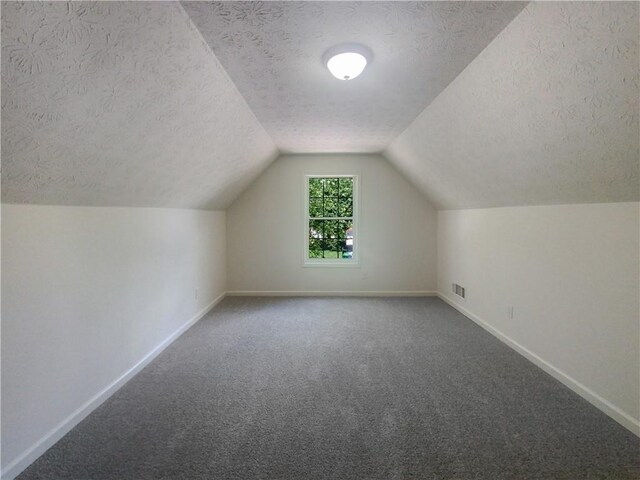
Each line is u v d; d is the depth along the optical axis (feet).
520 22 4.69
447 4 4.54
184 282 11.21
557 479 4.80
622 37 3.78
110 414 6.40
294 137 12.24
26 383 5.10
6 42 3.27
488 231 11.15
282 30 5.18
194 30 5.09
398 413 6.43
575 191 6.81
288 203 16.14
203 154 8.96
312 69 6.57
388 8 4.66
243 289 16.37
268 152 13.65
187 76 5.82
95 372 6.66
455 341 10.25
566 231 7.47
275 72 6.70
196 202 11.66
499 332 10.42
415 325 11.80
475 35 5.24
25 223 5.10
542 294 8.30
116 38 4.10
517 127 6.46
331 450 5.41
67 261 5.94
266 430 5.91
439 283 16.08
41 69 3.69
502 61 5.52
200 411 6.50
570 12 3.99
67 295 5.94
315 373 8.13
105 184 6.40
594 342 6.67
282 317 12.77
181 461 5.16
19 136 4.14
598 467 5.02
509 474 4.90
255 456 5.28
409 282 16.37
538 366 8.44
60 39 3.60
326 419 6.24
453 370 8.27
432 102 8.35
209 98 6.97
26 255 5.12
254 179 15.72
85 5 3.54
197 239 12.40
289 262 16.31
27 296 5.14
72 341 6.05
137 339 8.25
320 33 5.28
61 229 5.81
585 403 6.73
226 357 9.09
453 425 6.05
